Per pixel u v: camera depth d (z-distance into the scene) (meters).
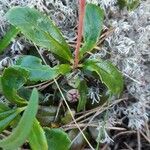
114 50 0.14
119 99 0.14
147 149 0.15
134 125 0.14
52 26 0.12
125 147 0.14
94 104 0.14
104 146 0.14
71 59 0.13
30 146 0.12
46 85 0.13
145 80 0.15
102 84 0.14
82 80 0.13
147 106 0.15
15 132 0.10
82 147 0.13
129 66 0.14
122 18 0.15
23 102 0.12
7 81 0.11
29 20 0.12
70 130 0.13
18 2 0.13
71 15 0.14
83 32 0.13
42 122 0.13
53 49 0.12
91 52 0.14
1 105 0.12
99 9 0.13
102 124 0.13
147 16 0.15
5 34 0.13
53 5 0.14
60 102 0.13
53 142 0.12
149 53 0.15
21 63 0.12
